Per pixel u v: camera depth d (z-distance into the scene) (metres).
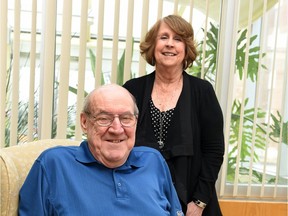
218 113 1.68
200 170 1.68
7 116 1.95
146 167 1.45
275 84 2.15
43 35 1.96
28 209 1.26
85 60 1.97
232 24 2.12
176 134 1.63
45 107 1.98
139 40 2.03
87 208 1.25
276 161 2.19
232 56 2.10
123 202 1.31
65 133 2.00
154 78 1.77
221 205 2.17
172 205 1.49
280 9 2.12
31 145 1.51
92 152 1.37
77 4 1.95
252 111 2.13
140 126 1.68
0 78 1.90
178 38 1.70
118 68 2.03
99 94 1.34
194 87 1.71
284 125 2.20
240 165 2.17
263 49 2.11
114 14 1.97
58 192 1.26
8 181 1.20
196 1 2.05
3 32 1.88
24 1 1.90
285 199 2.25
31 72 1.93
